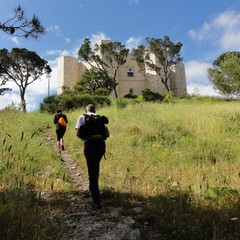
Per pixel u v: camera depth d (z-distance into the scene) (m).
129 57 52.97
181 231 3.73
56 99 26.97
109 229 3.97
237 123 11.51
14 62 42.00
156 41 49.38
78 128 5.10
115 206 4.85
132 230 3.92
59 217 4.27
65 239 3.66
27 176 5.95
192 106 17.41
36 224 3.57
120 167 7.02
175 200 4.62
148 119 13.67
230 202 4.45
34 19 5.83
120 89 51.19
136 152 8.48
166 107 17.64
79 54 47.59
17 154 6.53
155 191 5.43
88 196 5.35
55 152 9.16
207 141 9.19
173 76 54.03
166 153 8.15
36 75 44.03
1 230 3.42
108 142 9.95
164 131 11.05
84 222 4.19
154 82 52.06
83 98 26.64
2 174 5.56
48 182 5.93
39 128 13.66
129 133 11.36
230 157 7.52
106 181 6.14
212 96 28.36
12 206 3.82
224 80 31.44
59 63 52.38
